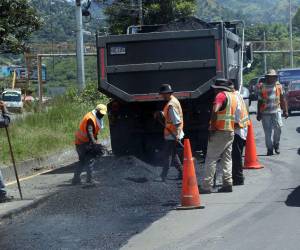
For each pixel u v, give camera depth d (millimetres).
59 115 24719
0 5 17219
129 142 14953
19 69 56438
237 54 17297
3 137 18719
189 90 14039
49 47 58125
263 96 16109
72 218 9758
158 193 11500
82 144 12766
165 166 12539
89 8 37156
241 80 17875
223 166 11273
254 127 25422
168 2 45094
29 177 14773
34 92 53969
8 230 9258
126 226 9055
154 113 14531
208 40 13945
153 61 14141
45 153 17703
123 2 45250
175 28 16562
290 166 14055
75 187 12492
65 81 73562
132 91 14266
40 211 10453
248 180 12414
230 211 9617
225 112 11141
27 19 18031
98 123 12805
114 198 11164
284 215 9133
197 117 14570
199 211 9758
